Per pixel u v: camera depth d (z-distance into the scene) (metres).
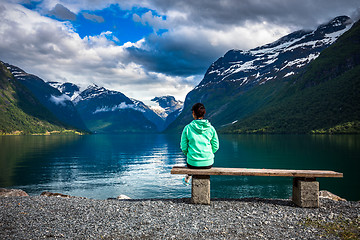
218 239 5.03
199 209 6.92
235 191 31.72
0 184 37.59
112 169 52.59
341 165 50.78
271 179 39.97
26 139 196.00
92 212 6.67
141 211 6.74
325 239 5.00
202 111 7.36
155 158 75.06
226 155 72.31
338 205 7.33
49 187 35.22
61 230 5.45
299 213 6.64
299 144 107.69
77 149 110.38
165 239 5.03
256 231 5.44
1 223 5.85
